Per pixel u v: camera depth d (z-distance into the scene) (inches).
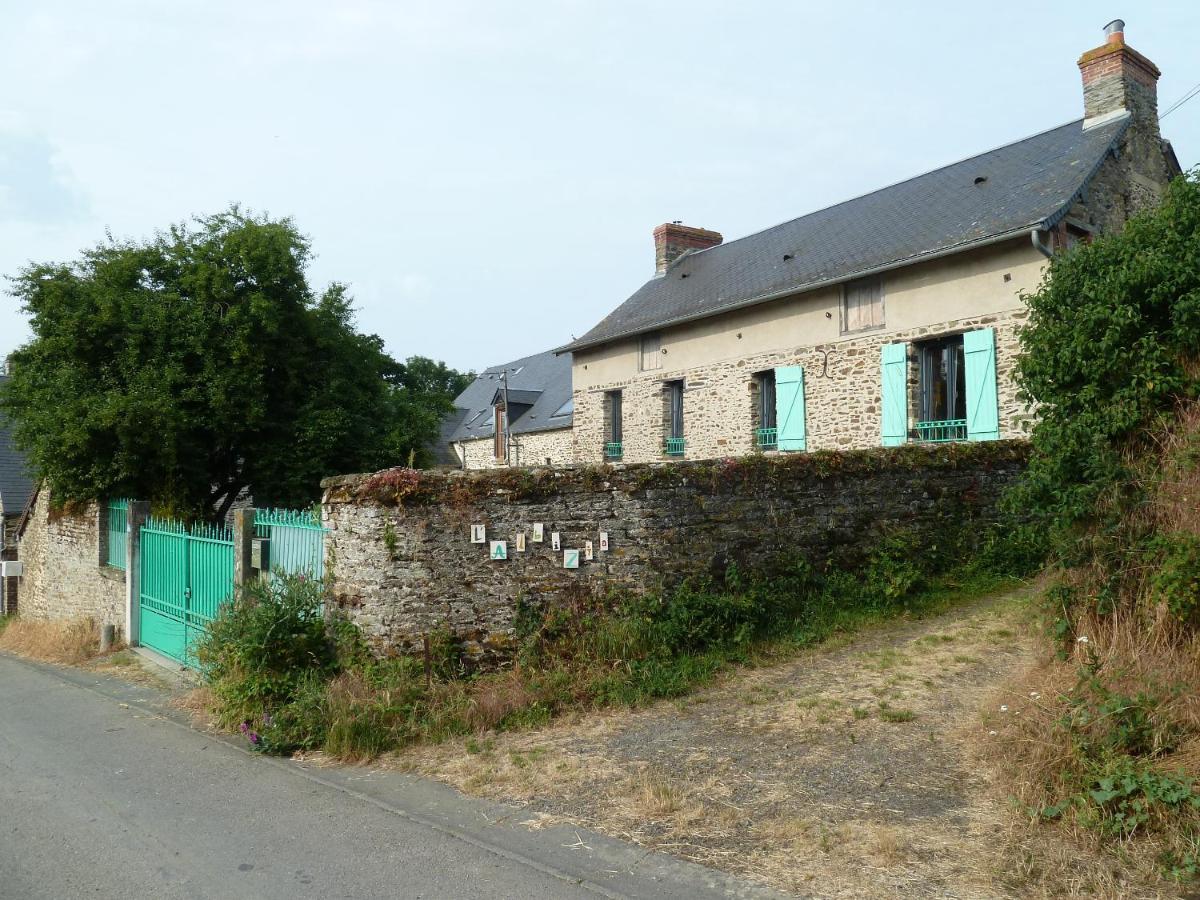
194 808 202.8
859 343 547.5
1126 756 162.9
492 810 191.5
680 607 300.5
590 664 277.6
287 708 262.4
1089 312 232.5
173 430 471.5
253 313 496.4
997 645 277.0
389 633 281.4
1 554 796.6
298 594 295.0
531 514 294.8
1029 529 313.7
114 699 342.3
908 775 188.1
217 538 387.2
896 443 518.6
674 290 766.5
